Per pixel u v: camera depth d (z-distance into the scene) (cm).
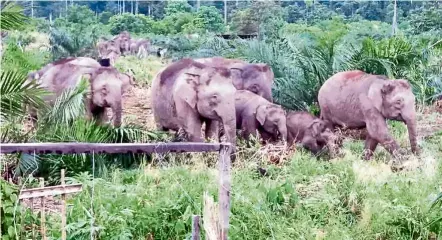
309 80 1666
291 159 1128
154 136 1168
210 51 2580
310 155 1244
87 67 1371
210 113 1270
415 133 1270
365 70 1680
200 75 1288
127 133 1127
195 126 1287
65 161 1006
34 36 3688
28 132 1042
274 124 1315
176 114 1305
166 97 1334
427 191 896
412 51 1830
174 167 1002
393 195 888
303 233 795
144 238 754
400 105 1273
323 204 862
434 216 804
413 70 1809
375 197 875
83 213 761
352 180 930
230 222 778
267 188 891
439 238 773
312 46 1761
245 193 865
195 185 874
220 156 604
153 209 776
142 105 1911
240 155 1147
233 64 1594
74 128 1049
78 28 3925
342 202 876
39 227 717
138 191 850
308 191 942
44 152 572
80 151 576
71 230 720
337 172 1006
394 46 1789
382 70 1688
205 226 608
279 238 776
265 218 799
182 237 748
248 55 1778
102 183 873
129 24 4956
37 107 1000
